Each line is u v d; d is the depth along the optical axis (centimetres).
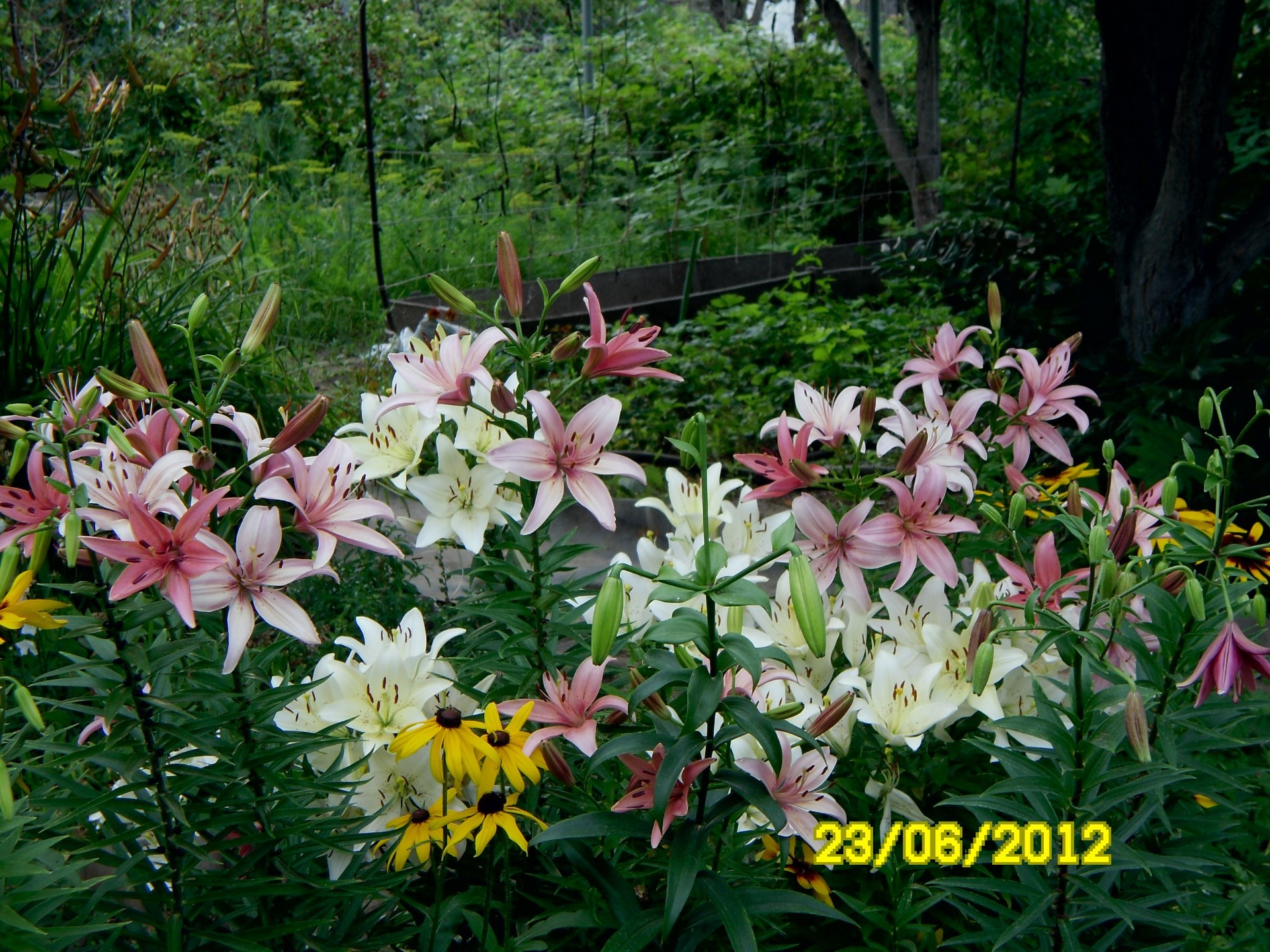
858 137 1142
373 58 1127
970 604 216
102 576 149
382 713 180
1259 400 170
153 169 597
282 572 153
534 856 184
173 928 153
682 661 157
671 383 581
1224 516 174
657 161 1127
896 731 192
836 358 577
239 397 401
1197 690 191
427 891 181
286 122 1000
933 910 210
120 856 168
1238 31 468
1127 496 187
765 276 858
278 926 157
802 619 130
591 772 163
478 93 1192
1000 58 1142
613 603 132
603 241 892
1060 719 185
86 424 155
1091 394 236
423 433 210
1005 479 256
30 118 369
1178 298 499
